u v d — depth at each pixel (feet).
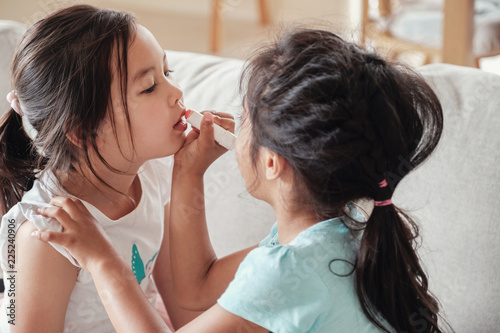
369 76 2.46
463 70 3.59
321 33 2.63
